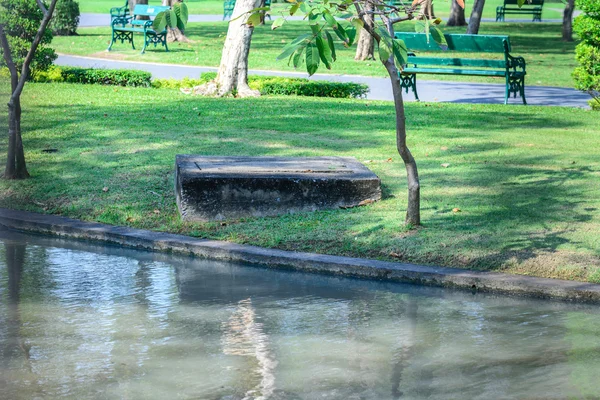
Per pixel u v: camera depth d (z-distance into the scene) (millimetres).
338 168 8898
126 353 5102
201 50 27797
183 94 16984
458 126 13586
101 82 18547
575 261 6754
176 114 14117
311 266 7047
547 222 7820
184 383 4641
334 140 11953
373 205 8453
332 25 4773
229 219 8211
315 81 18047
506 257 6895
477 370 4859
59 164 10180
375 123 13625
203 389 4562
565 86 21094
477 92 19438
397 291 6516
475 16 32188
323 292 6469
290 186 8273
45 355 5059
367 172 8758
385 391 4551
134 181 9438
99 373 4777
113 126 12734
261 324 5691
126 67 22703
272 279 6824
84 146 11203
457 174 9883
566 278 6523
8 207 8773
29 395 4461
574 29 16016
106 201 8781
